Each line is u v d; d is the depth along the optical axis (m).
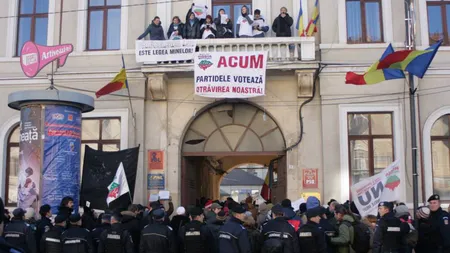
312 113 15.25
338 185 14.77
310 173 15.01
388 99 14.96
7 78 15.88
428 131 14.83
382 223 8.68
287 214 9.41
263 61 14.44
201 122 15.98
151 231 8.71
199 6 15.45
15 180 15.82
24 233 8.97
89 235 8.85
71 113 11.76
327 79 15.14
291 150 15.18
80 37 15.95
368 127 15.12
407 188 14.59
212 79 14.45
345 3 15.56
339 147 14.89
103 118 15.67
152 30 15.24
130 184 12.85
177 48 14.73
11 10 16.36
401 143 14.77
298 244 8.25
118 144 15.55
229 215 9.96
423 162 14.70
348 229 8.90
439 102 14.94
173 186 15.28
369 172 14.93
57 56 13.06
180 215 10.55
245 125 15.87
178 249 9.20
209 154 15.80
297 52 14.70
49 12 16.20
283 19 15.11
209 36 14.96
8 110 15.89
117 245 8.73
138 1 15.93
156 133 15.48
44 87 15.83
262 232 8.39
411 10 14.65
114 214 9.09
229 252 8.32
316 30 14.92
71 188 11.62
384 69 12.99
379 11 15.64
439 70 14.98
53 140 11.51
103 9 16.22
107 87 14.41
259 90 14.39
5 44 16.20
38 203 11.34
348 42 15.48
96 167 12.66
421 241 9.59
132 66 15.62
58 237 8.70
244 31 15.05
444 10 15.50
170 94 15.63
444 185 14.80
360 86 15.07
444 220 9.45
